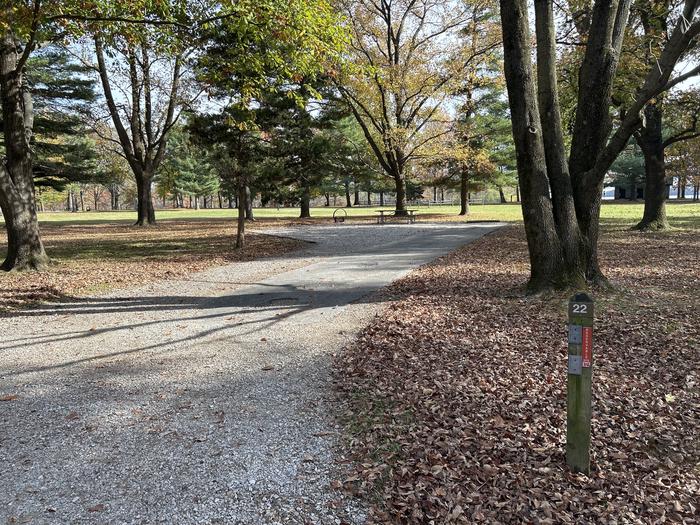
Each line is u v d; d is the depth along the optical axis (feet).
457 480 10.37
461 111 104.47
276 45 35.17
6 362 18.25
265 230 83.25
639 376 15.81
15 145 39.52
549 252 25.95
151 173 101.09
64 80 89.45
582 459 10.55
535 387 15.02
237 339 20.85
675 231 58.34
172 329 22.61
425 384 15.38
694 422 12.84
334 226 89.10
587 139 25.73
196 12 34.35
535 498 9.79
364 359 17.84
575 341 10.36
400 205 108.17
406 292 28.91
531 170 25.54
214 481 10.45
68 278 36.29
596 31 24.86
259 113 47.65
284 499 9.84
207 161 64.75
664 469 10.88
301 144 71.31
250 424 13.05
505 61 24.86
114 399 14.76
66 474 10.76
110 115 98.07
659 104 49.70
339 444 11.94
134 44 37.70
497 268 35.81
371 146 106.11
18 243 39.83
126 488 10.23
